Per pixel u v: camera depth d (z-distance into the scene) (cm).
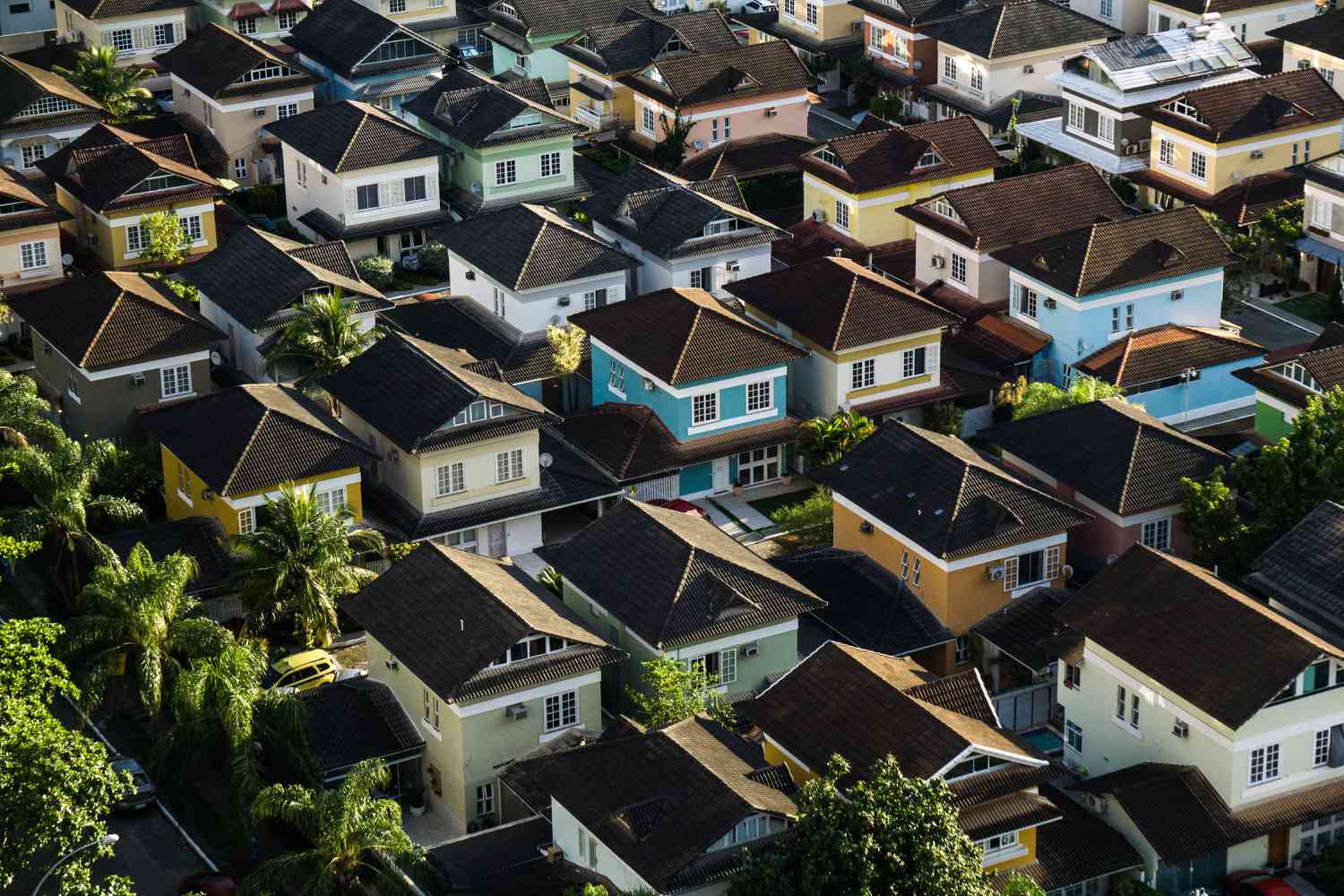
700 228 11738
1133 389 11012
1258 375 10388
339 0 15400
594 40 14812
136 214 12544
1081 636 8506
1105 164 13575
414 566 8694
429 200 13312
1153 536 9538
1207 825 7606
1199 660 7788
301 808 7388
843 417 10694
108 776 7112
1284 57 14800
